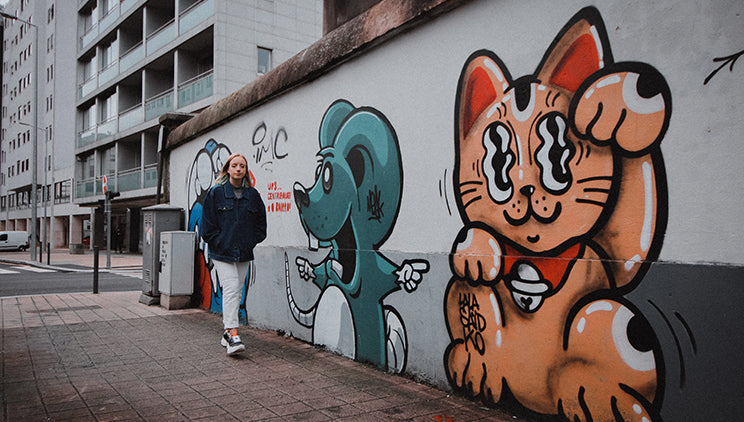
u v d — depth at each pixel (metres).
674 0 2.24
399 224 3.84
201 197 7.43
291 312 5.25
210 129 7.28
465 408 3.07
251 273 6.07
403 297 3.76
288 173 5.41
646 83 2.33
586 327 2.52
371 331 4.09
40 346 4.82
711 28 2.11
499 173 3.05
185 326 5.88
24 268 19.55
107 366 4.10
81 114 38.25
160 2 27.61
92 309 7.23
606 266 2.43
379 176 4.06
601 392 2.44
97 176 34.38
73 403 3.19
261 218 4.91
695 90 2.15
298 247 5.17
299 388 3.50
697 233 2.12
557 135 2.71
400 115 3.85
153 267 7.68
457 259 3.31
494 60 3.10
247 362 4.24
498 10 3.08
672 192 2.21
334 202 4.64
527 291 2.84
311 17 25.69
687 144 2.17
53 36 45.25
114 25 31.11
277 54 24.44
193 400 3.25
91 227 37.66
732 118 2.03
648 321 2.25
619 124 2.42
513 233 2.95
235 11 23.08
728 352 1.98
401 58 3.86
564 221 2.66
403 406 3.12
